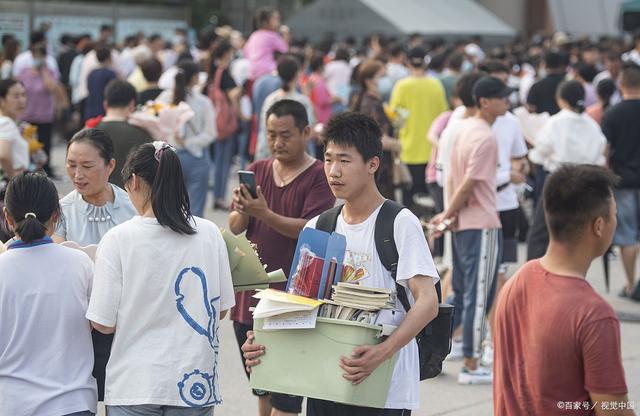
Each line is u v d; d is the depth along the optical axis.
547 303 6.18
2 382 7.46
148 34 41.78
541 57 31.66
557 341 6.08
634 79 16.94
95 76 24.50
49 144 27.66
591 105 24.36
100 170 8.82
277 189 10.08
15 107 14.41
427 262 7.26
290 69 19.69
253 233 10.14
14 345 7.48
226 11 53.81
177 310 7.53
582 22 62.19
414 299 7.31
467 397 12.66
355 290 7.09
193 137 18.50
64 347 7.59
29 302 7.51
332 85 28.73
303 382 7.09
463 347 13.12
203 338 7.58
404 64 30.53
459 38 47.75
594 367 5.95
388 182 18.72
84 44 32.84
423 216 21.36
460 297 13.38
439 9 49.25
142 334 7.50
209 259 7.70
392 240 7.31
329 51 33.50
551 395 6.16
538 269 6.35
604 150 17.12
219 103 23.56
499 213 14.12
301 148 9.99
